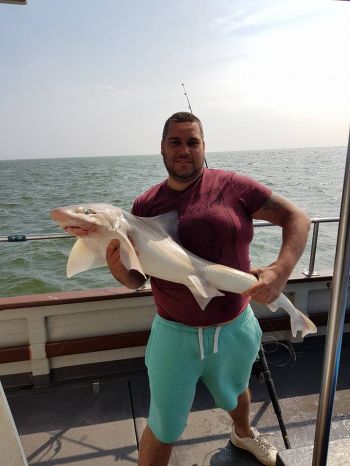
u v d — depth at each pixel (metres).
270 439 2.45
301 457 1.26
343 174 0.96
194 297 1.84
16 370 2.95
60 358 2.99
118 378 3.04
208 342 1.86
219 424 2.57
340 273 0.99
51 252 10.28
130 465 2.27
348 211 0.95
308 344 3.47
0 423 1.23
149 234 1.90
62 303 2.86
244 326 1.95
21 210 17.45
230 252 1.88
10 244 10.94
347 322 3.47
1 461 1.24
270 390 2.36
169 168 1.89
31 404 2.78
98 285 8.22
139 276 1.99
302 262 8.07
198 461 2.29
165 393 1.89
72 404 2.77
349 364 3.18
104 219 1.78
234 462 2.27
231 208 1.86
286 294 3.40
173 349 1.87
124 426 2.56
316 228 3.26
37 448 2.39
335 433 2.30
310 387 2.93
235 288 1.85
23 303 2.81
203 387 2.94
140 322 3.09
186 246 1.88
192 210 1.88
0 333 2.90
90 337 3.00
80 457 2.33
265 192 1.89
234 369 1.98
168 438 1.92
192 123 1.85
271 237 10.15
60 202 19.47
